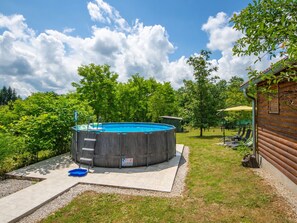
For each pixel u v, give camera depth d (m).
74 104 9.41
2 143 5.97
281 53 2.04
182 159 7.75
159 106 22.66
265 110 6.49
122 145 6.41
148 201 4.14
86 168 6.30
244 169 6.37
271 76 2.40
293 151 4.58
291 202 4.08
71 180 5.16
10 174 5.60
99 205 3.95
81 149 6.77
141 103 22.75
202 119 15.93
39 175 5.55
